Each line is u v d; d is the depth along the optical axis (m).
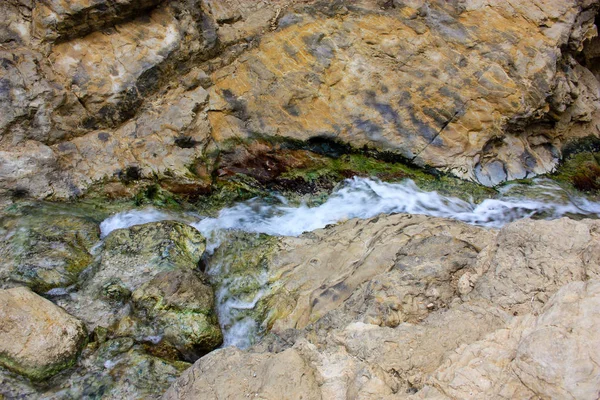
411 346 3.44
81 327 4.30
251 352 3.89
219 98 6.87
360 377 3.24
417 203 6.33
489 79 6.67
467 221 6.19
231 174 6.60
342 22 7.01
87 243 5.27
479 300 3.68
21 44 5.85
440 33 6.81
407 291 4.00
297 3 7.26
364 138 6.80
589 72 7.90
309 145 6.86
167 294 4.66
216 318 4.88
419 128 6.77
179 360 4.42
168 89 6.59
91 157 6.04
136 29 6.40
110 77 6.19
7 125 5.59
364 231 5.23
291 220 6.12
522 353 2.79
